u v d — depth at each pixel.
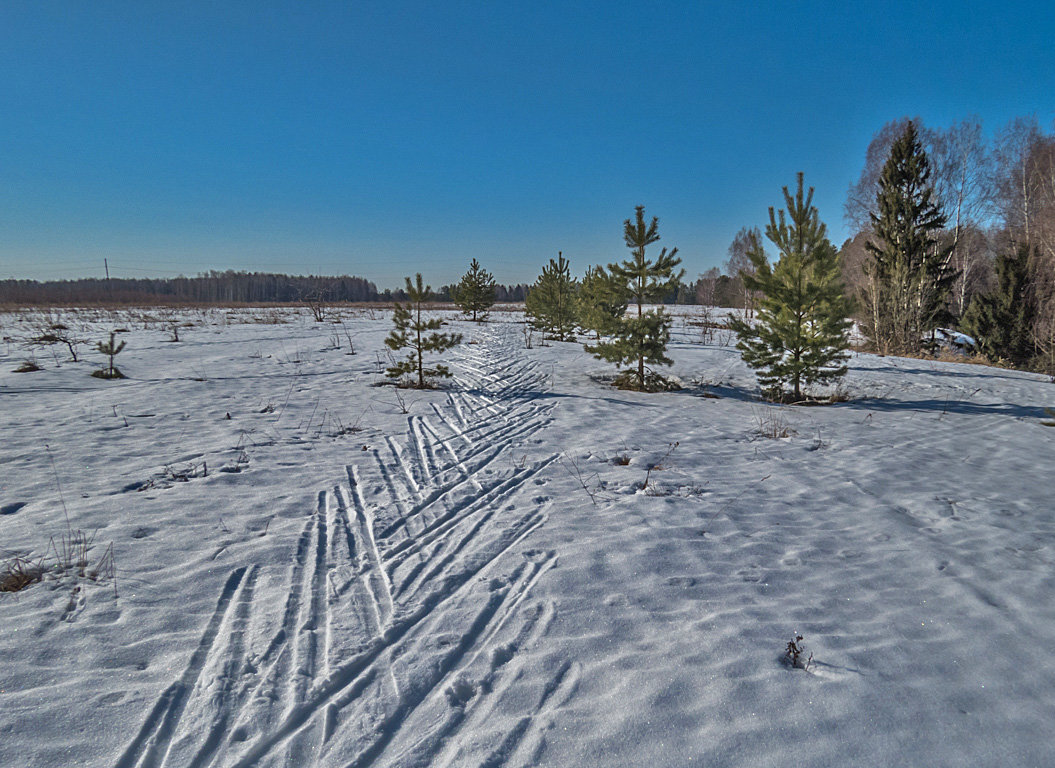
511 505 5.55
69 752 2.38
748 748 2.43
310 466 6.62
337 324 28.91
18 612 3.46
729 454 7.54
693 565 4.30
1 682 2.80
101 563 4.07
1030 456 7.61
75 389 10.74
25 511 5.00
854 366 18.02
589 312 13.28
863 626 3.46
